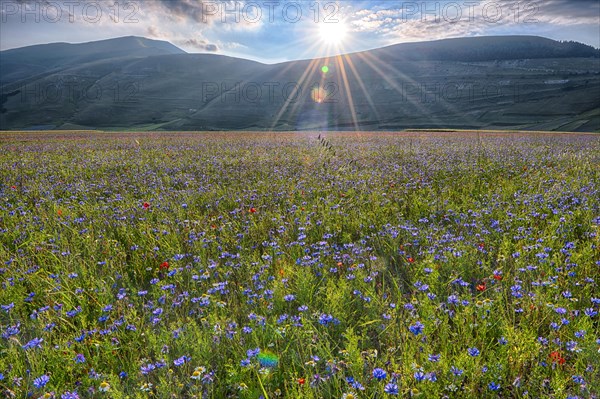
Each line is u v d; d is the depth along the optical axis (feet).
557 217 20.67
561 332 10.94
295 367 10.51
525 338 10.37
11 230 21.54
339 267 16.46
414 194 27.81
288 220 23.21
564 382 8.84
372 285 14.79
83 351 11.30
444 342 10.77
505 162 44.09
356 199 27.30
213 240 19.89
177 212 24.80
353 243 19.08
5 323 13.29
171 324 12.20
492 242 18.37
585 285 13.75
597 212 21.76
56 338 11.93
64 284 15.08
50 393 9.05
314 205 25.31
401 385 9.06
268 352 10.91
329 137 130.31
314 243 19.42
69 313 12.44
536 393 9.17
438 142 91.86
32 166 48.85
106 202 28.94
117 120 520.01
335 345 11.56
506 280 14.67
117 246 19.24
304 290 14.11
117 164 48.98
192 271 16.16
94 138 134.72
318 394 9.34
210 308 13.56
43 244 18.79
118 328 12.21
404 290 15.21
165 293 14.48
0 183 36.68
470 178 34.63
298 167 44.45
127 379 10.55
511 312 12.73
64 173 42.01
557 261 15.21
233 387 10.02
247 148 74.54
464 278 15.51
